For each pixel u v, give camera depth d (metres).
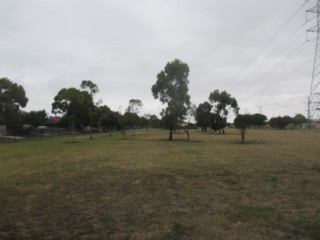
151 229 5.10
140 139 38.69
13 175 10.73
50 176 10.46
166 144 28.20
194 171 11.39
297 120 132.50
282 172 11.06
